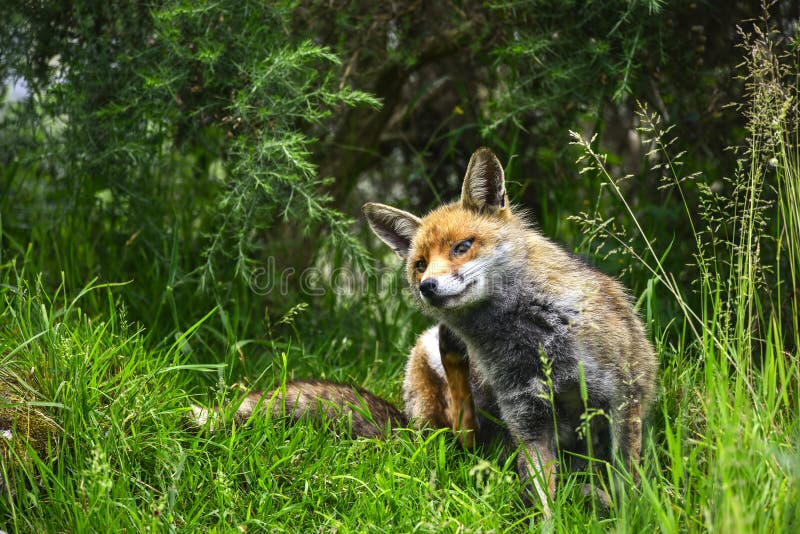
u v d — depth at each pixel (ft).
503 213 25.23
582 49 30.94
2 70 33.60
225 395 25.76
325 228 39.22
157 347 30.50
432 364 27.37
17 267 33.19
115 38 32.01
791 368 20.25
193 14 28.25
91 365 23.70
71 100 31.48
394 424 26.99
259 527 20.59
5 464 20.86
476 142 40.24
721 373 20.08
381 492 21.34
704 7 32.40
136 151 31.24
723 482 16.71
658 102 34.76
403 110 41.91
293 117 30.01
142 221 34.99
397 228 27.48
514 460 25.88
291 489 22.17
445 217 25.21
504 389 24.49
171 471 21.80
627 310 24.71
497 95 35.81
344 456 23.68
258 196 29.81
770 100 23.85
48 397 22.70
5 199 35.06
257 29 29.89
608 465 19.86
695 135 34.91
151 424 23.06
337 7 34.45
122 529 19.63
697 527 18.17
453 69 39.81
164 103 31.19
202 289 30.78
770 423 18.99
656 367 24.89
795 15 31.07
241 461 22.29
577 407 23.86
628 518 19.12
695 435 22.39
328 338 35.73
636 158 42.60
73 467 21.33
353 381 31.45
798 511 16.89
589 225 32.22
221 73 30.58
